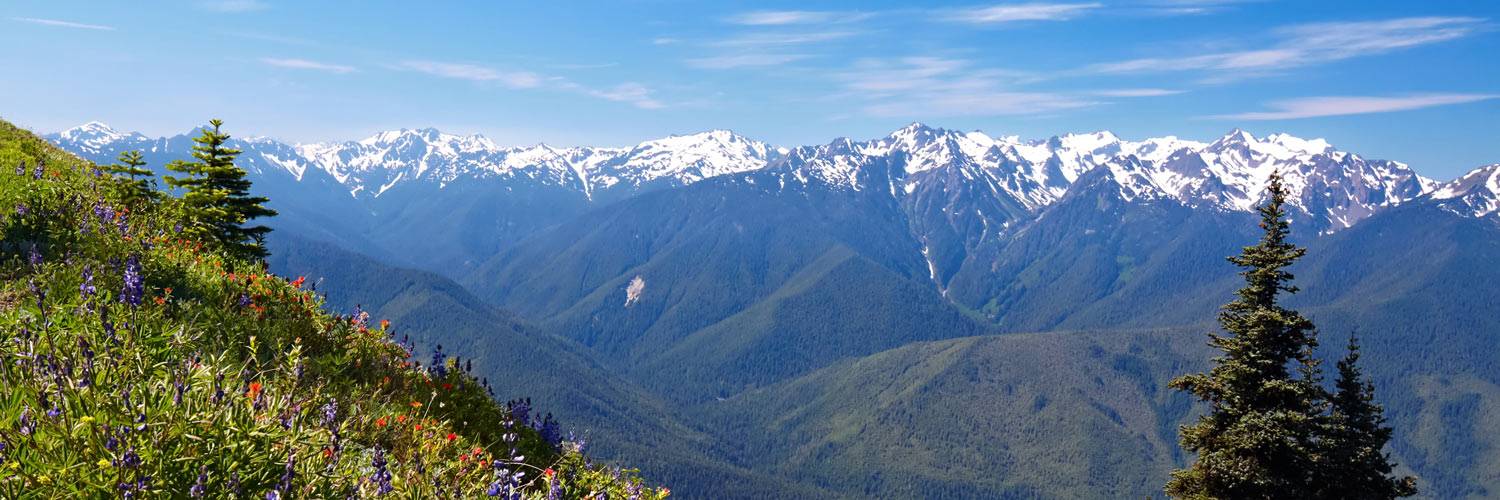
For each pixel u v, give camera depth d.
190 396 5.13
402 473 6.45
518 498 6.78
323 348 9.64
